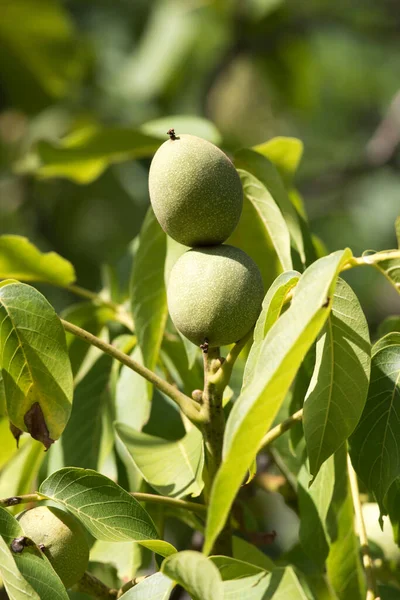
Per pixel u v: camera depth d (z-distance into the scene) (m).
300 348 0.86
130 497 0.96
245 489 1.16
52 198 2.21
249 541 1.13
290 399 1.10
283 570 0.92
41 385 0.97
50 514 0.97
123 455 1.10
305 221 1.10
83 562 0.97
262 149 1.16
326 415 0.95
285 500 1.16
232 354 0.97
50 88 2.39
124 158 1.40
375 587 1.00
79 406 1.12
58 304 1.99
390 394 0.97
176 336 1.13
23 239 1.14
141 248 1.07
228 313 0.95
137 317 1.07
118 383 1.11
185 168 0.96
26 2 2.19
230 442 0.85
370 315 2.36
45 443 0.97
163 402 1.12
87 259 2.12
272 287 0.95
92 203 2.16
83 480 0.96
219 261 0.96
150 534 0.95
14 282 0.97
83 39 2.32
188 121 1.31
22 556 0.92
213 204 0.96
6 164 2.29
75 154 1.40
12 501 0.95
